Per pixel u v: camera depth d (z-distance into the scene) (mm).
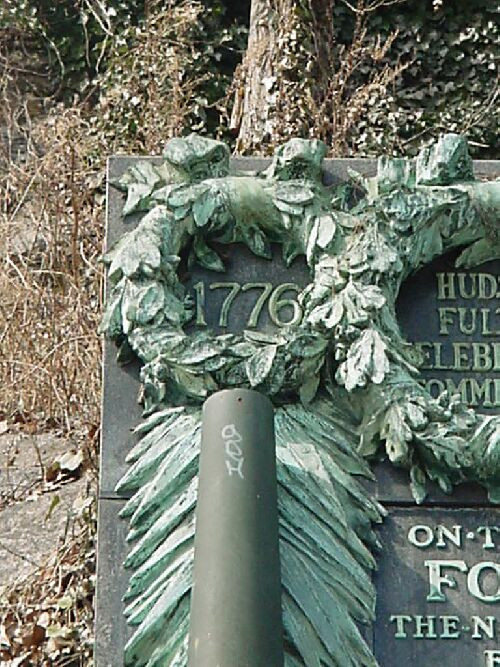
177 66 10469
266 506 4762
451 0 11375
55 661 6734
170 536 5145
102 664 5004
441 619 5137
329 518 5195
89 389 8180
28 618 6875
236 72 10297
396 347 5441
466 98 11164
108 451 5344
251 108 10008
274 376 5387
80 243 9344
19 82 12062
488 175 5965
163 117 10297
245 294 5621
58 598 6930
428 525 5270
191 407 5391
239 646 4477
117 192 5762
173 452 5285
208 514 4734
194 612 4594
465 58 11281
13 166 9938
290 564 5070
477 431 5262
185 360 5371
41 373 8375
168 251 5590
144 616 5027
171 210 5656
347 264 5562
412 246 5637
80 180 9695
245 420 4895
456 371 5559
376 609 5137
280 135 9734
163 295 5508
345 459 5332
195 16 11086
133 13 11891
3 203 9898
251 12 10484
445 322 5641
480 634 5121
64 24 12180
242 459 4812
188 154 5758
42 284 9242
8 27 12172
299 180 5766
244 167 5918
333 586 5098
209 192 5680
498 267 5742
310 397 5441
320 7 10344
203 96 11195
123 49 11562
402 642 5102
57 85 12078
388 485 5312
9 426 8172
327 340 5465
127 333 5441
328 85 10039
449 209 5691
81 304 8609
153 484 5227
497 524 5285
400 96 11117
